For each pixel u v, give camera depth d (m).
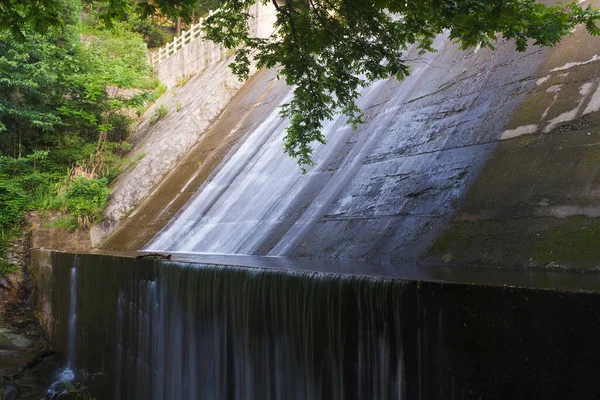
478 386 4.08
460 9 5.60
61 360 12.04
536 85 8.38
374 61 7.55
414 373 4.57
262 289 6.27
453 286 4.28
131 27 28.83
